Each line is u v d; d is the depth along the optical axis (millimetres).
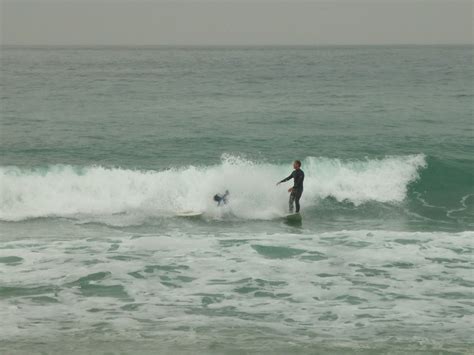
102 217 38250
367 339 20938
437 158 48719
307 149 55750
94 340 20625
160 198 41156
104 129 64938
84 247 31422
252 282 26578
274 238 33594
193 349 19984
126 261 29156
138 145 56719
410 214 41312
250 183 42969
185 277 27125
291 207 39938
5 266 28062
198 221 38250
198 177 42625
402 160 48250
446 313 23281
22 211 38781
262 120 73188
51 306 23641
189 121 71688
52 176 41500
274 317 22891
